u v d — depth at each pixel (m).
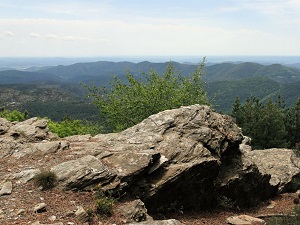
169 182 12.72
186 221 13.20
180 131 16.06
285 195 21.16
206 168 14.23
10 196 10.08
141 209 10.66
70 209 9.73
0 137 15.39
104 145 15.37
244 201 17.56
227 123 18.27
